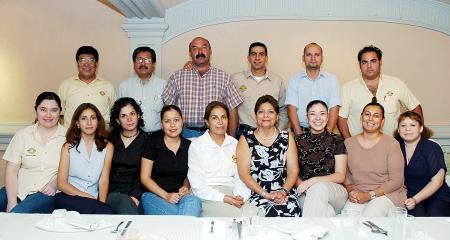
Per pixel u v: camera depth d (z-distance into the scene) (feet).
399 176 9.66
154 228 6.23
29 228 6.20
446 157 14.33
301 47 14.23
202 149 9.95
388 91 11.76
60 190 9.79
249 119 12.63
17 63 14.70
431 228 6.32
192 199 9.03
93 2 14.37
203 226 6.29
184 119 12.06
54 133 10.27
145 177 9.99
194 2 14.19
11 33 14.61
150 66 12.16
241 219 6.22
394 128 11.91
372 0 13.98
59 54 14.57
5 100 14.83
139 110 10.54
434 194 9.96
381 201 9.37
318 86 11.90
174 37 14.35
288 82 13.20
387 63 14.23
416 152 10.02
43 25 14.55
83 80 12.53
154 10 13.04
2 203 10.18
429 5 13.91
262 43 13.53
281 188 9.85
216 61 14.40
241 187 10.04
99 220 6.48
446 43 14.08
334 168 10.09
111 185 10.25
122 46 14.39
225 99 12.10
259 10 14.15
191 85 11.97
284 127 13.14
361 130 11.96
